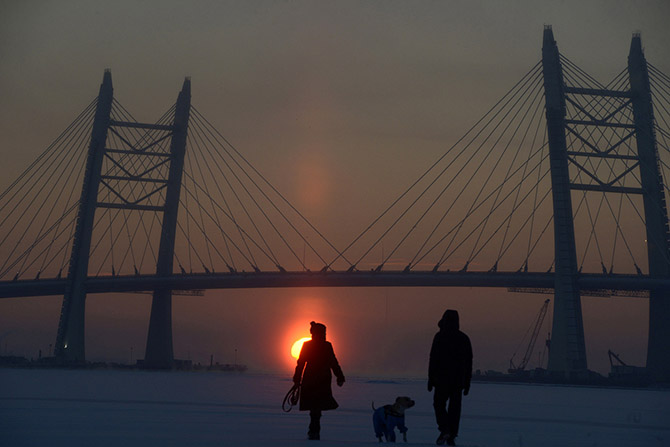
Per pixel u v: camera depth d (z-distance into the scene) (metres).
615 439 40.97
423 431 43.75
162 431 34.03
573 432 46.69
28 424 35.81
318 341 31.70
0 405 51.62
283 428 38.72
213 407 59.16
